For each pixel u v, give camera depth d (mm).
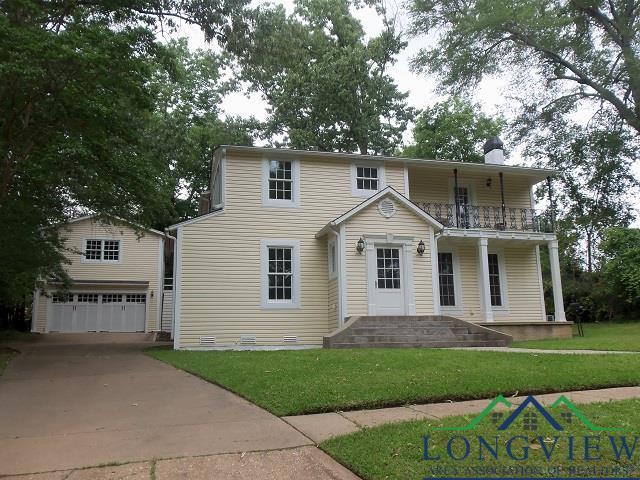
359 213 15203
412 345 12930
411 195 18688
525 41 22938
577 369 7707
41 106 10703
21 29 9734
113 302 27000
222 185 15859
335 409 5848
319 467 3998
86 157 11273
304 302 15773
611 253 24953
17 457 4297
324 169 16891
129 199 13859
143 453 4375
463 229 17422
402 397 6176
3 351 14547
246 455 4301
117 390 7551
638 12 22422
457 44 23328
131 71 10984
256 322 15266
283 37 17969
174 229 15227
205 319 14898
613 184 26938
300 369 8086
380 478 3639
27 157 11555
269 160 16406
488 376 7188
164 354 12727
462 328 13859
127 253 27484
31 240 15609
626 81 23344
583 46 23578
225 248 15422
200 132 30438
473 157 32812
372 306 14766
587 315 25641
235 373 8258
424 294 15281
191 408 6176
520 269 19250
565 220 28734
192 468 3990
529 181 20125
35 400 6844
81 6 13914
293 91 30828
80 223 27000
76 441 4777
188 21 16641
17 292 20375
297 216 16266
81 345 18391
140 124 13680
